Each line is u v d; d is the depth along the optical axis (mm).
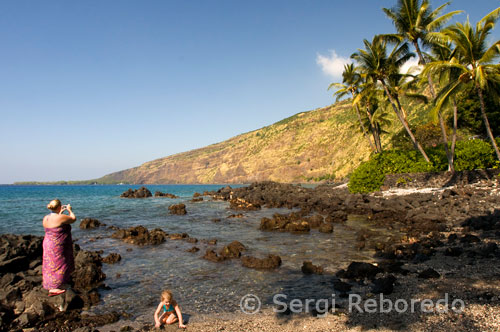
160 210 30984
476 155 25172
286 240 14344
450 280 7195
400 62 28859
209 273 9453
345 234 15305
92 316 6395
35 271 9180
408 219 17453
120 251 12750
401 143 47438
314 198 30922
